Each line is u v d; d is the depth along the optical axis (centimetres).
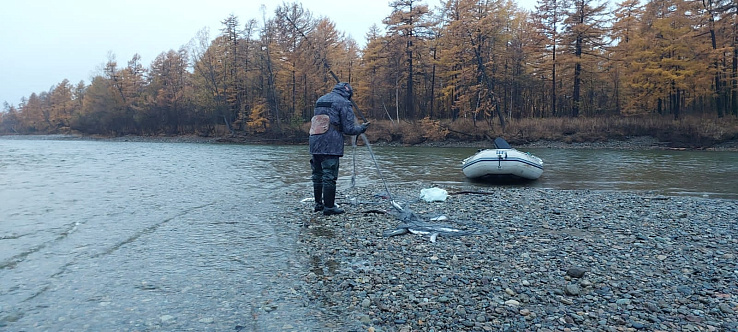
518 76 4209
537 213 723
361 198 895
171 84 6406
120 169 1616
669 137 3259
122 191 1034
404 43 4241
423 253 506
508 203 818
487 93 3906
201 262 482
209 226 654
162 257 500
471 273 438
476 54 3772
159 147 3738
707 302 363
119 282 420
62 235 600
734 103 3622
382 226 637
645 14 3444
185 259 493
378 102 4834
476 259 482
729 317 336
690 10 3281
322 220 683
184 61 6456
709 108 3997
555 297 379
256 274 445
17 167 1708
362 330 327
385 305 368
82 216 732
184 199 912
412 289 400
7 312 351
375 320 343
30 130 9719
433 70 4450
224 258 497
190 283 420
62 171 1536
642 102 3647
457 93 4234
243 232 615
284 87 5106
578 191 1036
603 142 3422
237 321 341
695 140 3153
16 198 923
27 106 9744
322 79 4862
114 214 749
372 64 4388
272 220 691
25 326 328
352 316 350
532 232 598
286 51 4719
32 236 594
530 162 1288
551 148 3328
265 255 508
